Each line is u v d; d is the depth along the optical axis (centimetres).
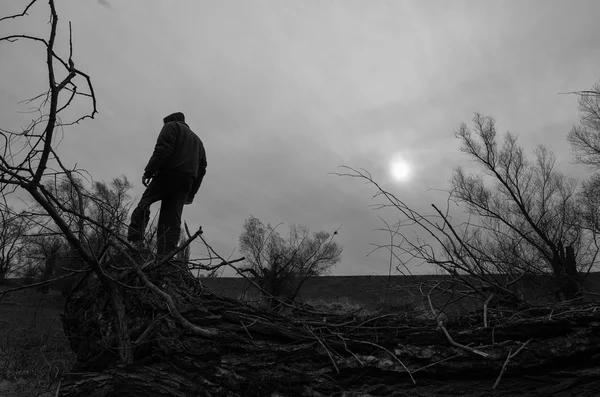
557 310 280
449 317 294
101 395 266
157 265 329
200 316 306
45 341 411
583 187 1377
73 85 254
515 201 1495
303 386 245
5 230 290
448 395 223
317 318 338
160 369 277
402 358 245
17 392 354
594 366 222
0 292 289
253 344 275
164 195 447
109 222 338
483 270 323
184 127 466
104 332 327
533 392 218
